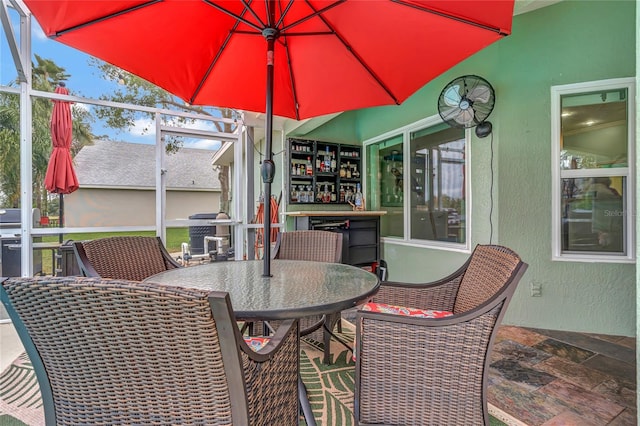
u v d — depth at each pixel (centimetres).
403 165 426
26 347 81
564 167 287
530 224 291
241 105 246
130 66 192
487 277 157
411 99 408
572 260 280
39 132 332
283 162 474
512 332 277
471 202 327
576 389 189
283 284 143
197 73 216
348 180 503
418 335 134
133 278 210
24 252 321
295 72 229
